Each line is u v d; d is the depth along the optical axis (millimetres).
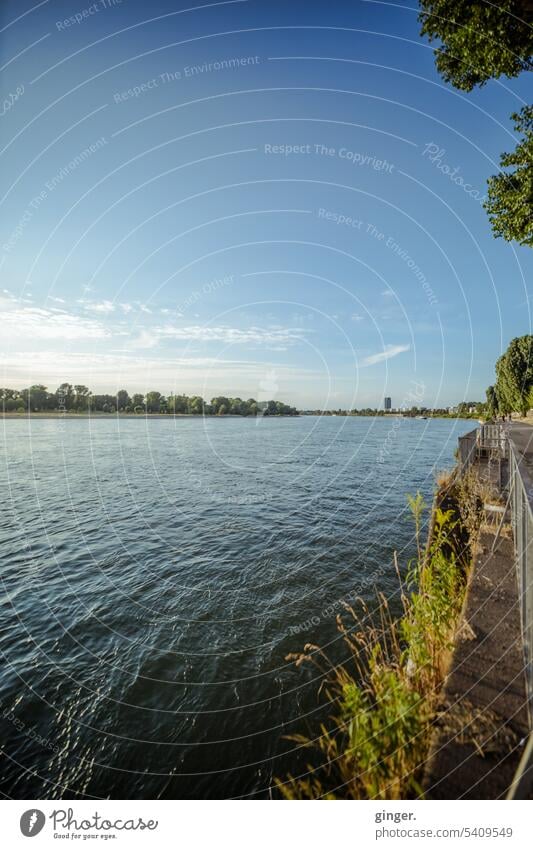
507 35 7141
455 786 2027
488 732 2266
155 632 6480
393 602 6754
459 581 4387
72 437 50219
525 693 2502
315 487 17344
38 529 12461
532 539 2629
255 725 4293
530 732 2215
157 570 9008
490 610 3416
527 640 2674
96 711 4719
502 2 6746
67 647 6156
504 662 2795
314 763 3660
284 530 11477
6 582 8648
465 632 3162
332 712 4289
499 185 8383
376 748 2422
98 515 13883
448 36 7805
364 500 14641
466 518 6051
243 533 11422
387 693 2809
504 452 9898
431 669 2994
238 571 8695
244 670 5301
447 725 2354
